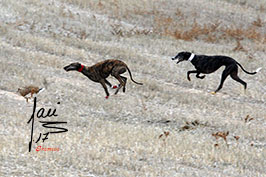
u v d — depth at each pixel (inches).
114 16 2396.7
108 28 2193.7
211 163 992.9
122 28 2229.3
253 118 1346.0
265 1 2984.7
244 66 1887.3
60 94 1339.8
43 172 826.2
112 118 1247.5
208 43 2199.8
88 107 1288.1
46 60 1632.6
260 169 992.9
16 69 1462.8
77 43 1898.4
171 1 2714.1
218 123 1262.3
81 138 1035.9
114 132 1101.1
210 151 1051.3
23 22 2005.4
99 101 1318.9
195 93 1533.0
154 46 2020.2
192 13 2600.9
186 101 1424.7
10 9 2098.9
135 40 2066.9
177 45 2085.4
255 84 1718.8
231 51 2080.5
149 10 2544.3
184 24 2423.7
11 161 855.1
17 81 1378.0
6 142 933.2
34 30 1972.2
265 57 2048.5
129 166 909.8
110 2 2544.3
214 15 2637.8
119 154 971.3
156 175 880.9
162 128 1206.3
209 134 1193.4
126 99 1374.3
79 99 1320.1
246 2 2935.5
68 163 880.9
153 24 2390.5
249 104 1505.9
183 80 1673.2
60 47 1804.9
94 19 2258.9
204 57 1524.4
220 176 914.7
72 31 2041.1
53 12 2229.3
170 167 938.7
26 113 1157.7
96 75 1290.6
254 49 2145.7
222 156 1023.6
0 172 798.5
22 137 983.6
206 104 1417.3
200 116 1304.1
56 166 861.2
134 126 1198.3
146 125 1221.7
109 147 1003.9
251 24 2598.4
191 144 1077.8
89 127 1122.0
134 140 1061.1
